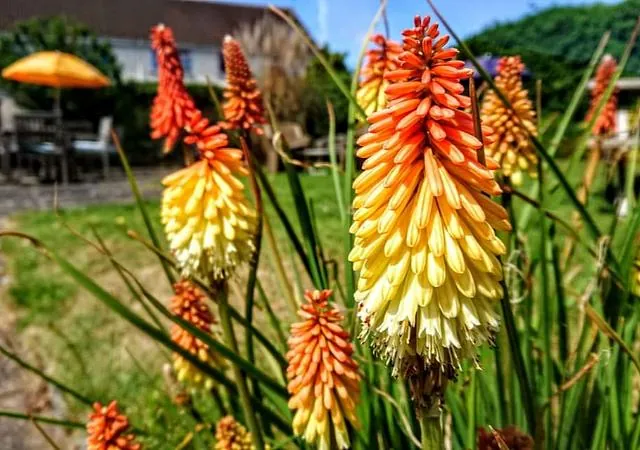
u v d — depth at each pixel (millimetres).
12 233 283
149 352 773
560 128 413
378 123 224
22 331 869
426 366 243
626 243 341
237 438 397
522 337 415
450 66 221
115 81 3529
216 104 419
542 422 293
